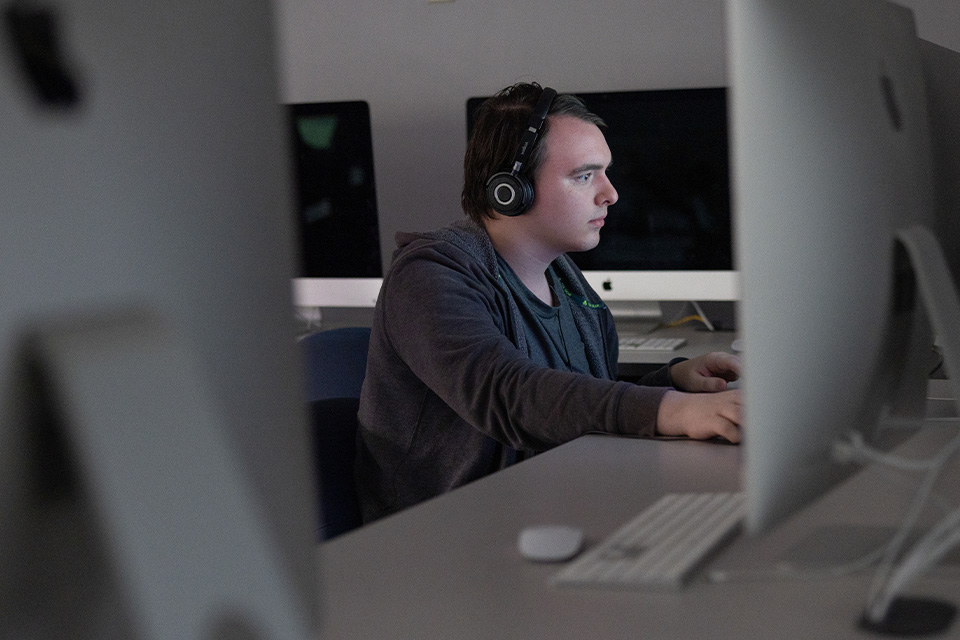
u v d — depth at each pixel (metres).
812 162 0.71
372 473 1.64
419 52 3.02
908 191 0.88
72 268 0.40
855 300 0.78
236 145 0.48
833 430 0.78
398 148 3.09
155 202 0.44
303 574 0.53
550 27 2.89
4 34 0.38
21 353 0.39
